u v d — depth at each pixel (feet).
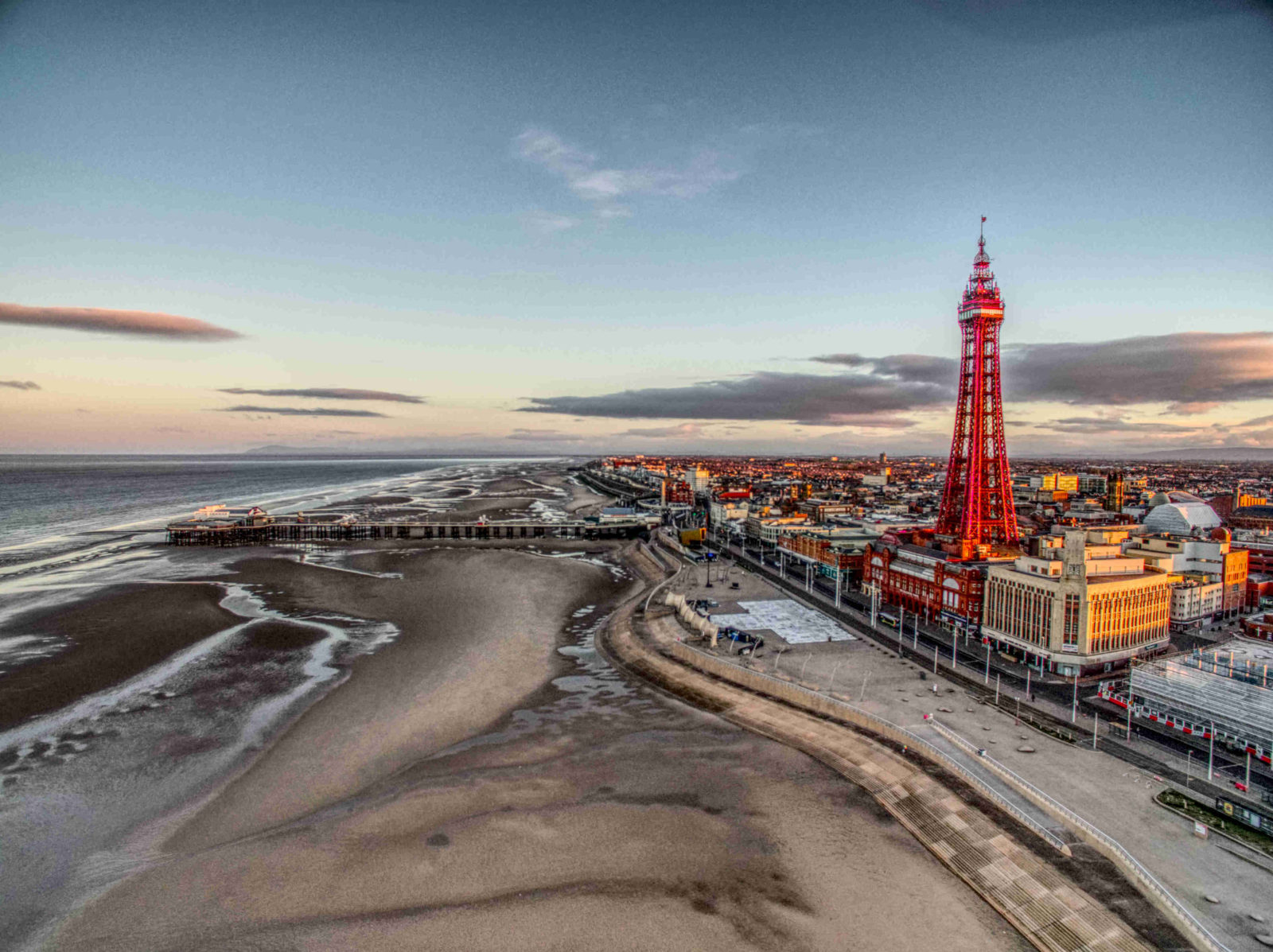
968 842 211.41
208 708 318.86
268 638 425.69
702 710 329.11
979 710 309.63
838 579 542.57
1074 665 354.54
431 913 182.09
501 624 477.77
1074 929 173.88
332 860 204.44
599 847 212.02
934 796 236.02
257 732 294.05
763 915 182.70
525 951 168.86
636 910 183.73
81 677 354.13
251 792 245.65
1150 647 377.09
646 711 326.03
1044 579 374.02
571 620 502.38
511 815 229.25
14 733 290.15
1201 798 229.66
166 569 654.12
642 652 411.13
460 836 217.15
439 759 272.10
